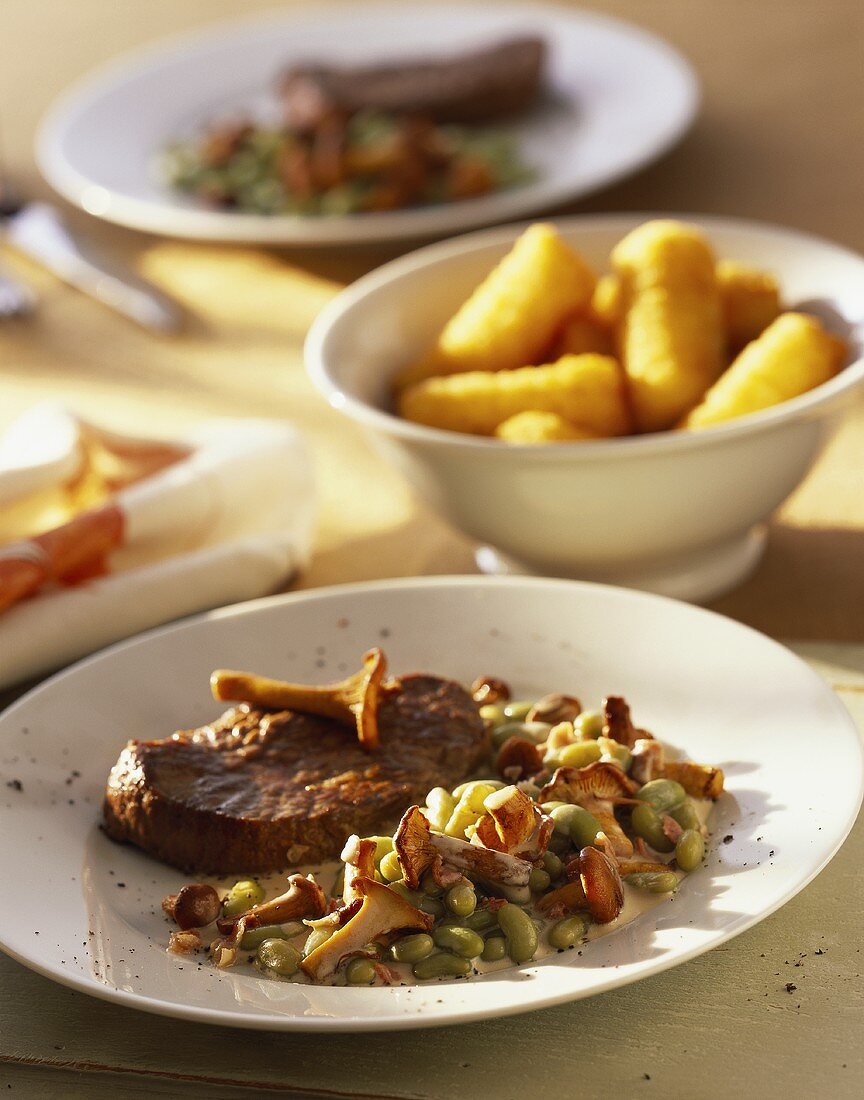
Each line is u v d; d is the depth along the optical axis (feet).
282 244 4.43
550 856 2.95
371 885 2.88
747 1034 2.84
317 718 3.15
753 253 3.76
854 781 2.96
